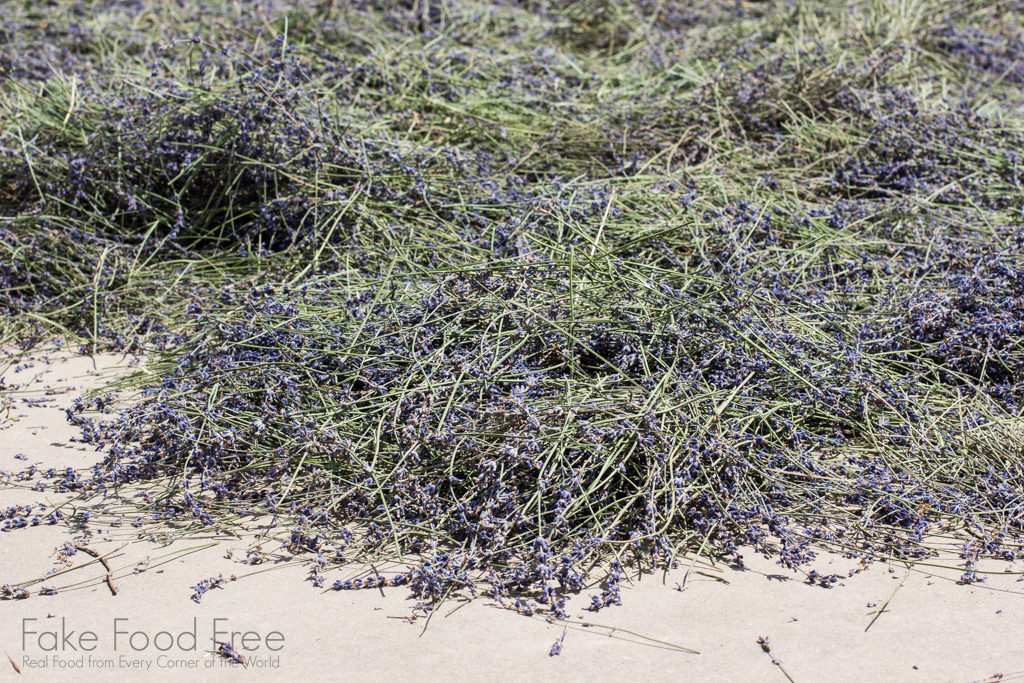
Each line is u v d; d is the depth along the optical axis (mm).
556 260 3451
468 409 2887
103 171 4570
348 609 2422
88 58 6094
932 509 2840
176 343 3814
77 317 4160
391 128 5008
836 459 3023
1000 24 7176
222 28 6168
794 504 2846
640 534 2641
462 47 6160
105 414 3385
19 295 4227
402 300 3484
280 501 2775
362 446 2900
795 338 3383
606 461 2738
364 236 4102
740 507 2730
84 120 4824
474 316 3316
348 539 2664
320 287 3852
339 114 4836
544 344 3199
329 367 3311
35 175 4578
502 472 2654
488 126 5000
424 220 4160
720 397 3092
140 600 2441
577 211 3889
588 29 6934
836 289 3871
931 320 3504
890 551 2703
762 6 7156
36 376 3701
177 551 2639
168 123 4566
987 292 3594
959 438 3123
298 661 2229
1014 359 3400
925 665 2236
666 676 2188
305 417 3035
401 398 2941
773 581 2557
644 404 2953
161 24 6520
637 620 2389
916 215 4258
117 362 3848
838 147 4992
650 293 3424
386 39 6156
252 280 3971
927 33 6395
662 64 6008
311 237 4129
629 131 5000
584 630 2350
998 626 2383
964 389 3400
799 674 2195
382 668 2207
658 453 2777
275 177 4367
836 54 5680
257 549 2639
